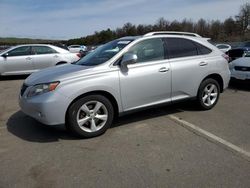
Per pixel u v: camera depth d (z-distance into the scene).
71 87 4.43
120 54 4.95
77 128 4.56
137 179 3.44
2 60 11.59
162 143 4.48
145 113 6.02
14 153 4.19
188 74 5.68
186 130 5.04
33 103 4.46
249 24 63.75
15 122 5.61
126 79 4.89
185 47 5.79
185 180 3.40
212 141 4.54
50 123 4.40
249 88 9.02
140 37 5.25
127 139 4.65
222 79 6.34
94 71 4.68
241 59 9.11
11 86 10.13
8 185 3.35
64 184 3.36
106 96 4.84
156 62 5.29
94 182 3.39
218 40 63.56
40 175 3.57
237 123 5.40
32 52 12.02
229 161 3.86
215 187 3.26
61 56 12.37
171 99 5.58
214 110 6.27
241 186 3.27
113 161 3.90
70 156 4.07
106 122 4.81
